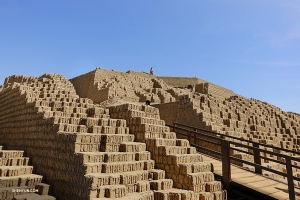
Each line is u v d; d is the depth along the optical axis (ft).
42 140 29.04
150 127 29.19
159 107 60.80
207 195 22.18
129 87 108.78
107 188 18.61
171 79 159.22
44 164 26.86
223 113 60.80
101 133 27.32
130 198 18.56
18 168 26.11
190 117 50.52
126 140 27.40
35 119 32.96
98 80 110.11
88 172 19.92
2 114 49.19
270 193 23.30
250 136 55.67
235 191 25.45
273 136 63.41
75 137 22.88
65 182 22.11
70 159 22.50
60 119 29.12
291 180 21.29
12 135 39.88
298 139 70.08
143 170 24.14
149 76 154.20
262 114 80.33
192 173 23.43
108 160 22.04
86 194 18.51
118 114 34.01
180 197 20.68
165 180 22.86
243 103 85.35
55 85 82.07
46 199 20.59
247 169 32.81
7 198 21.25
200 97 62.95
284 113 98.99
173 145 29.04
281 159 50.98
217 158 38.27
